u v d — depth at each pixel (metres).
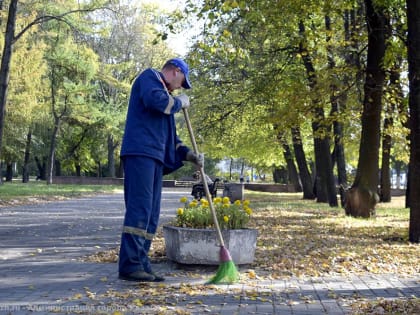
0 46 32.06
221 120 28.02
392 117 20.34
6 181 58.22
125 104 50.00
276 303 6.14
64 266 8.30
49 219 17.33
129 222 7.01
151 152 7.04
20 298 6.00
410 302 6.18
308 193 33.25
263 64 22.53
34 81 36.00
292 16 17.30
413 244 11.73
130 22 47.78
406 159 27.39
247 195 41.31
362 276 8.05
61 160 57.12
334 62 20.45
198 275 7.66
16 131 39.41
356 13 19.58
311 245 11.18
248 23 19.03
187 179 58.19
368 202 18.19
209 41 14.58
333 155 31.80
